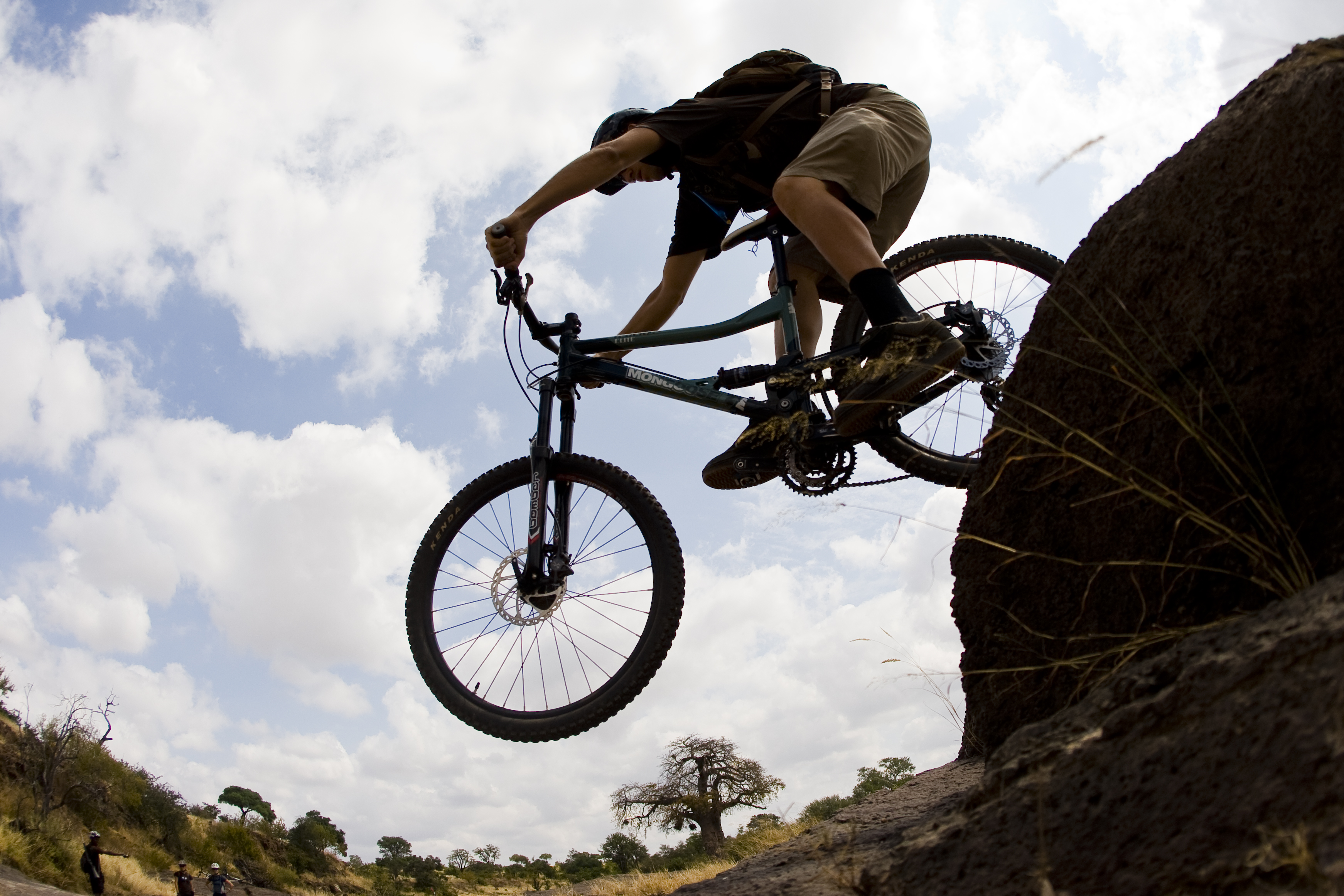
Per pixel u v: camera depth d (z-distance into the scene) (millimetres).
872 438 2568
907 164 2592
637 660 2525
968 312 2676
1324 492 1190
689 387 2750
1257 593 1243
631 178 2906
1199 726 922
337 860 43719
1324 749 753
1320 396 1228
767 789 29094
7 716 21125
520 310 2773
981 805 1175
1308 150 1312
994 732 1636
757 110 2611
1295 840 702
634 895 10367
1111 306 1558
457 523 2842
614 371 2799
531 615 2654
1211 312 1387
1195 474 1354
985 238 2924
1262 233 1348
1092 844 927
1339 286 1231
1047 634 1554
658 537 2617
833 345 2883
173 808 25328
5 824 16625
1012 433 1672
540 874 56500
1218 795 831
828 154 2438
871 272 2303
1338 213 1252
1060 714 1234
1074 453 1560
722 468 2713
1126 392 1492
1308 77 1346
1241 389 1321
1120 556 1456
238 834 29141
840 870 1349
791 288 2770
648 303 3154
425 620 2773
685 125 2625
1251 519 1260
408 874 54562
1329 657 830
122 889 18172
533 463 2742
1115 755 1011
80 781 21609
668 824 28766
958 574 1753
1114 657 1404
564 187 2586
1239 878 738
